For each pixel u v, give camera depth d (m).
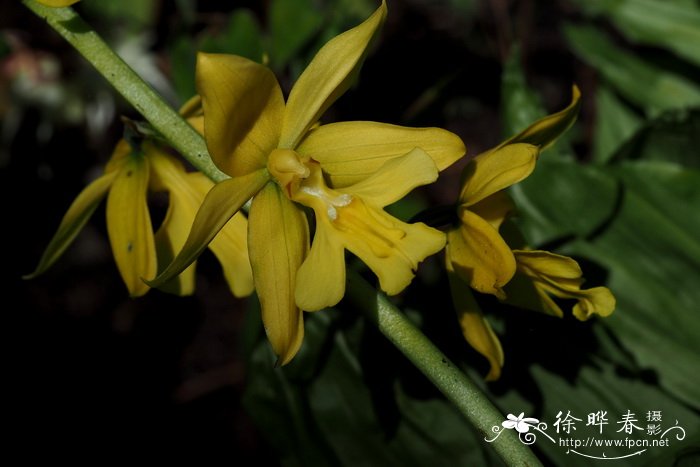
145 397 0.35
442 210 0.19
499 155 0.18
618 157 0.28
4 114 0.35
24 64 0.35
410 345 0.18
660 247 0.25
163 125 0.19
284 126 0.18
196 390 0.35
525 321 0.24
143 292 0.20
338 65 0.17
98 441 0.34
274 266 0.18
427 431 0.24
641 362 0.24
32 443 0.33
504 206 0.19
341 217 0.18
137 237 0.20
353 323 0.25
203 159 0.19
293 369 0.24
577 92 0.19
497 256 0.18
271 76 0.17
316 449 0.24
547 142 0.20
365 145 0.18
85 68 0.35
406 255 0.17
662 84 0.31
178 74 0.28
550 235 0.25
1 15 0.35
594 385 0.24
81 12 0.32
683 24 0.30
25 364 0.35
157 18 0.34
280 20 0.29
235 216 0.20
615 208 0.25
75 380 0.35
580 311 0.19
